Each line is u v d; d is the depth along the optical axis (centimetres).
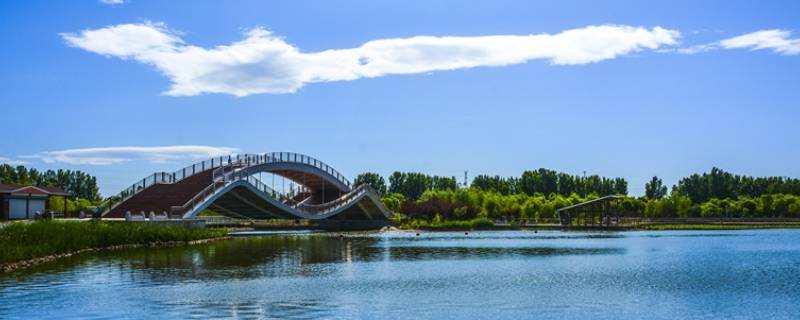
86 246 5569
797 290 3666
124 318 2847
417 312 3019
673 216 16488
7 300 3225
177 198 8012
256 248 6328
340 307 3119
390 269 4600
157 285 3716
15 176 13700
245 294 3450
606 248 6681
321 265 4816
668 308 3142
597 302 3281
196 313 2961
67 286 3653
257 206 9100
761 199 17188
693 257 5612
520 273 4403
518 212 15188
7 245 4647
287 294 3462
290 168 10238
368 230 11138
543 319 2892
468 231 11188
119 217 7625
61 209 11275
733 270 4603
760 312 3056
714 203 17812
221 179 8406
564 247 6850
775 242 7800
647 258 5519
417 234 9856
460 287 3738
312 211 9912
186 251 5812
